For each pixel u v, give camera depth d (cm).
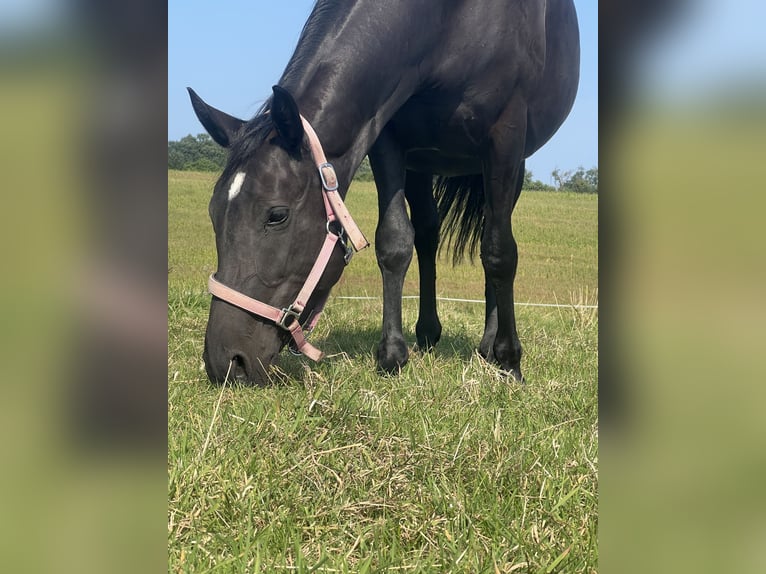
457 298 805
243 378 256
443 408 250
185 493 161
